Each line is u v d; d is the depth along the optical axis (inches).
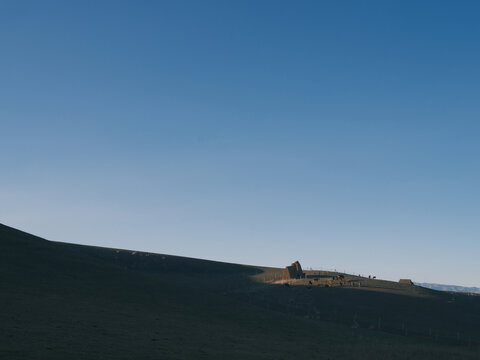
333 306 5738.2
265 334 2347.4
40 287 2479.1
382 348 2214.6
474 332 5118.1
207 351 1615.4
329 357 1768.0
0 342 1350.9
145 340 1683.1
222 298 3373.5
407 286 7352.4
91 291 2647.6
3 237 3499.0
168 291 3139.8
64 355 1285.7
